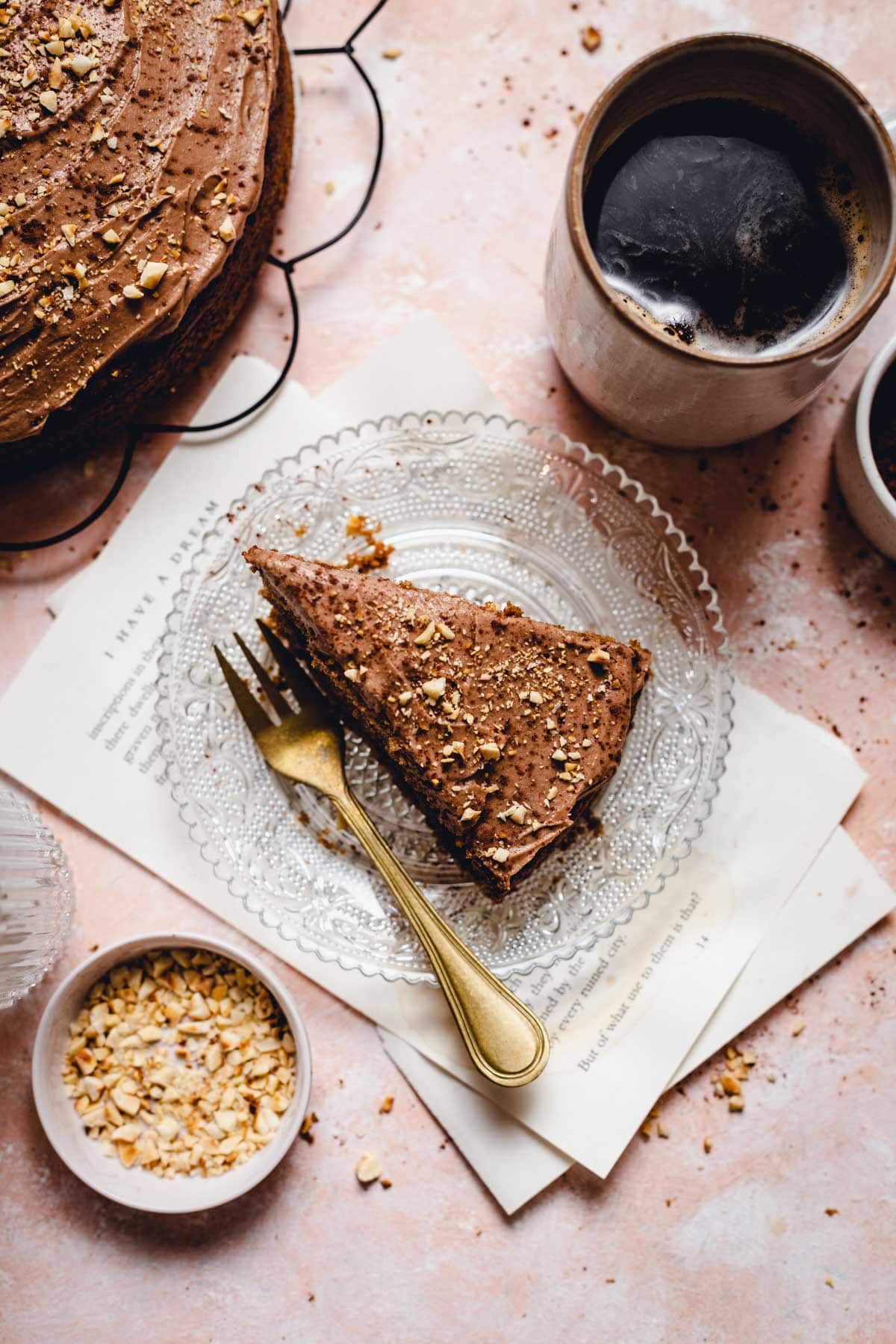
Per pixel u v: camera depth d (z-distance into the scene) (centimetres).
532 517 51
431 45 51
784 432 51
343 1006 50
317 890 49
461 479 51
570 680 48
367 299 51
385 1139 50
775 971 50
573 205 43
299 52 50
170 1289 50
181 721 49
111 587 50
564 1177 50
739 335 46
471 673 47
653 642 50
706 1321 50
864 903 50
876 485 48
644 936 50
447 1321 50
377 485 51
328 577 48
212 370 51
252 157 47
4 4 46
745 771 50
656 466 51
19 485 51
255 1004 50
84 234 46
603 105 43
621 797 50
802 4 51
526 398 51
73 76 46
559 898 49
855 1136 50
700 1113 50
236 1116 49
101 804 50
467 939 49
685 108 46
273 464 51
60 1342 50
